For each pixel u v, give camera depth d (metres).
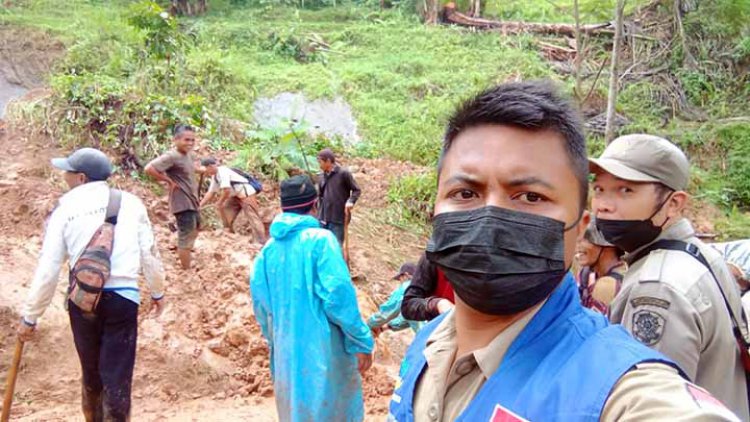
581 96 16.58
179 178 7.49
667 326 2.03
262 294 4.00
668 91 20.62
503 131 1.25
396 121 17.11
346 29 22.95
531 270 1.21
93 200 4.27
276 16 25.12
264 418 5.23
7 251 7.16
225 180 9.21
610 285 2.87
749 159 18.05
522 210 1.25
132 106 10.87
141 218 4.46
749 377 2.19
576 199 1.28
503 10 25.45
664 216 2.27
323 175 9.36
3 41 15.20
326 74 18.86
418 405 1.44
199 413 5.29
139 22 13.34
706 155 18.64
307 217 3.94
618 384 1.10
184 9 23.92
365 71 19.19
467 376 1.33
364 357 4.01
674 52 21.72
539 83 1.32
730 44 22.09
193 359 5.93
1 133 10.19
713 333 2.07
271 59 20.20
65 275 6.66
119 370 4.23
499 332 1.31
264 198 11.11
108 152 10.35
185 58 15.70
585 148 1.30
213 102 15.45
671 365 1.14
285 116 16.61
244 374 5.94
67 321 5.94
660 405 1.04
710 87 20.88
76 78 10.91
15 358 4.29
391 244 11.59
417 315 3.38
